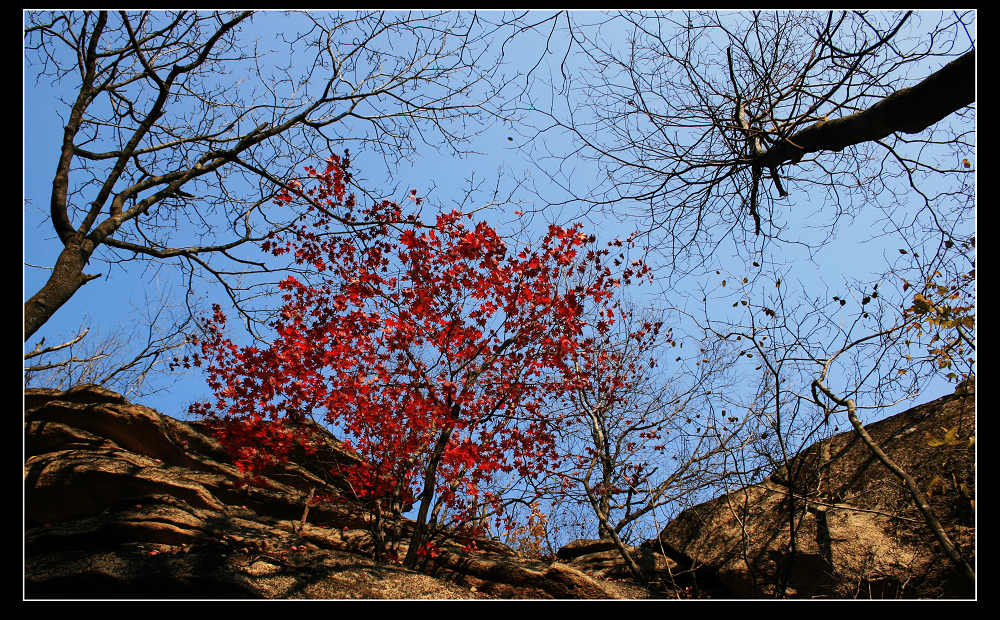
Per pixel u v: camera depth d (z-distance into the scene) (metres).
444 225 9.72
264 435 10.05
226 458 11.01
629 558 9.07
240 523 8.75
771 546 8.87
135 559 6.91
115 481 8.81
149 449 10.23
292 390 10.03
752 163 7.44
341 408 9.88
